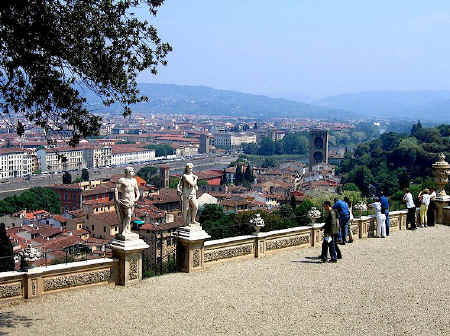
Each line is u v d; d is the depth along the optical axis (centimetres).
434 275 2331
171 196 13962
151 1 1922
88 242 8369
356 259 2631
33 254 1892
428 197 3666
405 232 3453
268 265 2484
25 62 1761
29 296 1889
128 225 2144
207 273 2323
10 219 12812
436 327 1688
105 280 2089
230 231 4406
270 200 16675
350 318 1759
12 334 1557
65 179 18325
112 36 1886
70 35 1814
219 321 1708
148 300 1916
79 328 1620
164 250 2738
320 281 2209
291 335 1600
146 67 1964
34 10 1711
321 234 2978
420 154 18850
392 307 1880
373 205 3275
